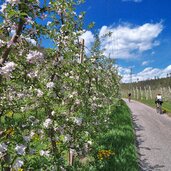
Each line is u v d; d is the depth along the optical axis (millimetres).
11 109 4480
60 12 5840
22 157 4309
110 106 15953
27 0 4000
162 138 16625
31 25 4109
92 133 9367
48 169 5238
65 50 6047
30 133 4719
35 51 4172
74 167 7988
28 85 4586
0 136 4207
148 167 10875
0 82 3992
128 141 13281
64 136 6398
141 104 48375
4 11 3953
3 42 3947
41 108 5598
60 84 5875
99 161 9352
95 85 9219
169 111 33562
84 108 7688
